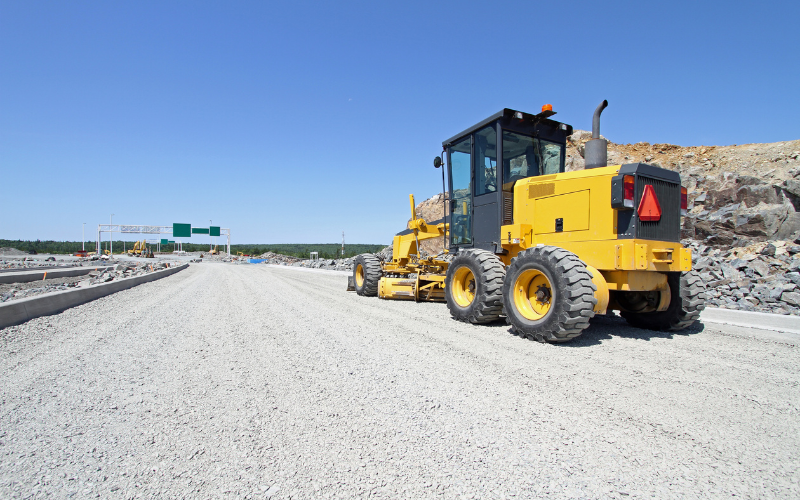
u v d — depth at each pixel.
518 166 6.57
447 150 7.86
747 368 3.79
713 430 2.52
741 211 12.36
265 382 3.42
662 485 1.94
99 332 5.57
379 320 6.34
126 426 2.60
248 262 49.31
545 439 2.39
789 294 7.39
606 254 4.98
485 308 5.72
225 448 2.30
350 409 2.84
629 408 2.85
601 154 5.42
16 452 2.28
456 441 2.37
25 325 6.09
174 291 11.44
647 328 5.75
